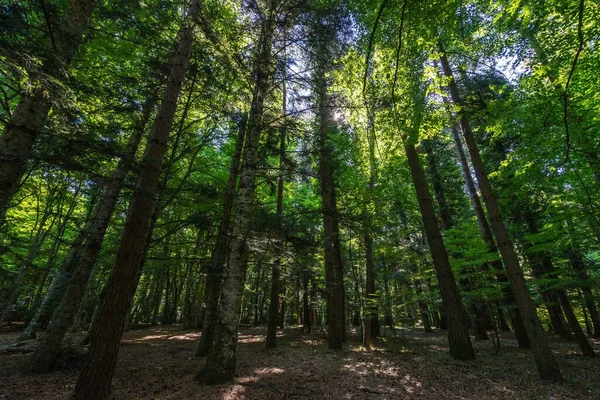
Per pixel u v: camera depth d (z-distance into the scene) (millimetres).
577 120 7160
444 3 4078
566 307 10820
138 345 12867
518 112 8219
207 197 11531
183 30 7004
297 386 6680
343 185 12898
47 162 4477
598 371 8195
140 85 8828
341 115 9922
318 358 10070
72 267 12430
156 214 9805
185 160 14172
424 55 6031
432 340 14914
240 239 7195
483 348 12258
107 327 4957
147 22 8289
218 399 5465
